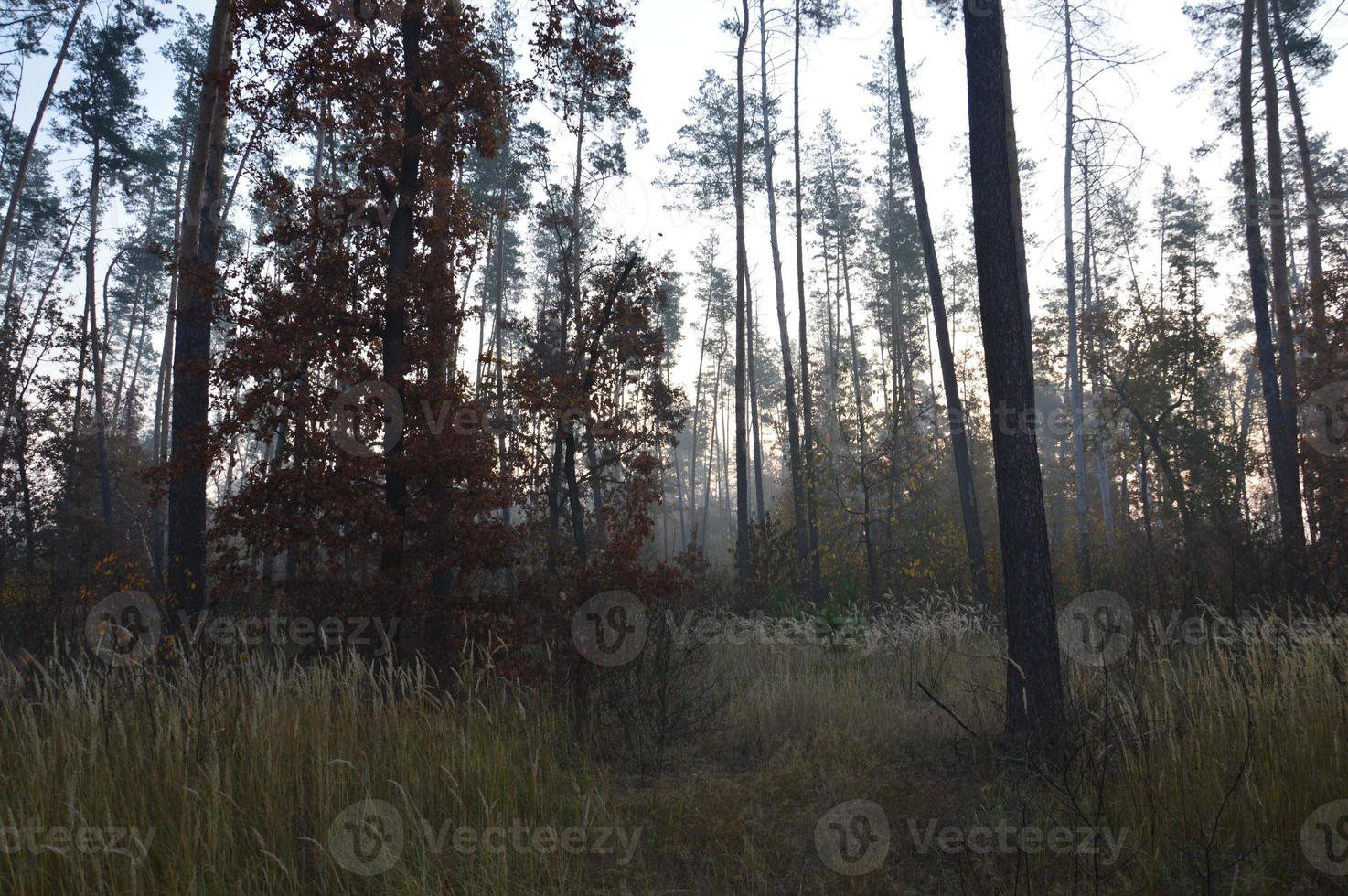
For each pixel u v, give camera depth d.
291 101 8.88
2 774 4.54
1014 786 5.31
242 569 8.07
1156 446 24.70
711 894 4.26
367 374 8.64
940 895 4.15
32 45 20.58
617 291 12.57
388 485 8.58
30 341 23.88
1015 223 15.21
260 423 8.52
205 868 3.90
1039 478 6.27
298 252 9.08
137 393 42.06
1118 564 13.84
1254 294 16.47
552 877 4.33
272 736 5.14
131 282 37.09
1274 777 4.45
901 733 6.91
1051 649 5.98
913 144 16.17
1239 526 10.22
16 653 7.50
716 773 6.08
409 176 9.22
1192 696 5.61
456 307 9.40
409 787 5.04
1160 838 4.26
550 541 10.34
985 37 6.68
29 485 23.72
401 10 9.04
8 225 22.17
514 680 7.04
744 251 21.78
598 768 6.05
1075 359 22.69
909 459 23.03
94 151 26.16
